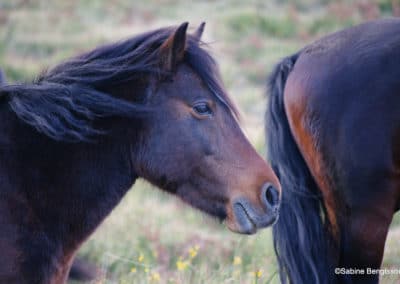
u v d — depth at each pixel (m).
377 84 7.88
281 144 8.68
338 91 8.06
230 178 6.52
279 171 8.68
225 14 34.22
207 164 6.55
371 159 7.80
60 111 6.38
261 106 23.67
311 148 8.34
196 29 7.07
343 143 7.96
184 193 6.70
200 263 12.16
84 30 32.50
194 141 6.54
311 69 8.40
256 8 35.94
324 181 8.27
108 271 11.79
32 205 6.38
